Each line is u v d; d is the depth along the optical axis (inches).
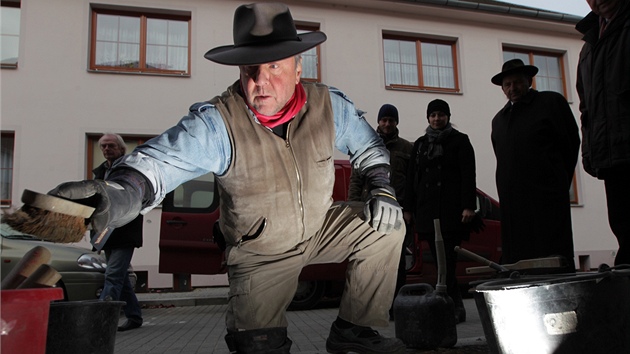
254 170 79.5
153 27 481.4
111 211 53.9
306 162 82.0
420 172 190.9
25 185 430.9
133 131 456.4
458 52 551.2
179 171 73.3
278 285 86.3
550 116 151.3
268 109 77.3
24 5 447.5
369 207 88.2
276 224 82.0
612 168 126.0
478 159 538.6
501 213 156.9
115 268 198.4
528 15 551.5
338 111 88.0
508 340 75.9
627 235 127.0
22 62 443.2
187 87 471.8
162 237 262.8
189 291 409.7
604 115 125.6
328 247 92.0
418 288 132.3
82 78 452.1
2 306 41.6
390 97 519.5
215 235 91.0
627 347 74.4
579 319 72.4
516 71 155.7
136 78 462.9
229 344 88.4
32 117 439.2
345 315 94.9
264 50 73.0
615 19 126.2
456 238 183.9
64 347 84.2
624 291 75.5
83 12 458.0
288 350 86.3
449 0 521.7
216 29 481.4
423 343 125.3
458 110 540.4
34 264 51.4
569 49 593.6
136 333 202.8
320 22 509.0
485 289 78.7
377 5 518.3
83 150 444.8
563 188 149.3
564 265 100.0
